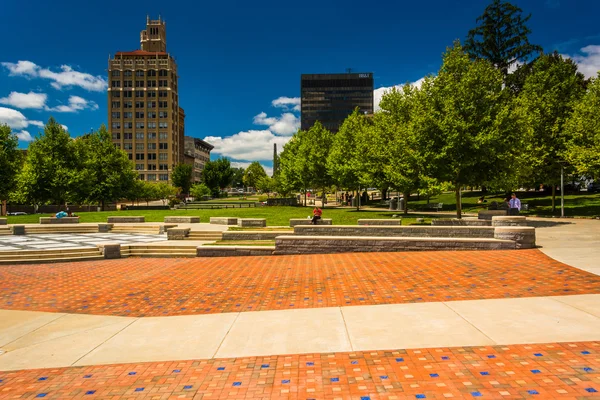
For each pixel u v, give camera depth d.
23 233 24.62
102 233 24.94
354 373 5.03
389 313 7.45
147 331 7.22
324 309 8.03
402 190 31.50
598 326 6.18
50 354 6.27
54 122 45.66
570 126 26.72
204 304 9.02
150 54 118.62
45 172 43.56
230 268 13.49
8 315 8.63
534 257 12.15
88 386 5.06
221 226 25.11
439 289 9.05
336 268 12.46
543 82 32.97
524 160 27.09
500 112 22.23
